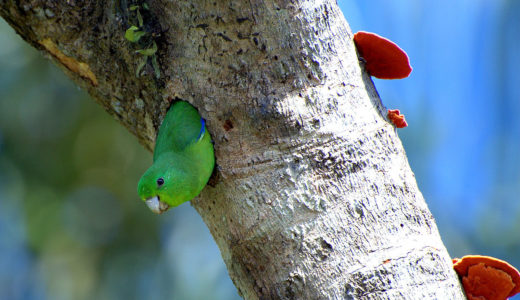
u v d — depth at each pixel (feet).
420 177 55.26
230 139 24.53
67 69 28.73
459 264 23.94
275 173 23.45
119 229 59.00
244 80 24.23
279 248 23.04
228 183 24.44
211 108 24.99
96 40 26.86
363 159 23.24
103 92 28.48
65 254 59.21
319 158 23.20
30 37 28.07
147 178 26.32
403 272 21.86
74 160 58.59
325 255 22.36
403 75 27.45
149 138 29.35
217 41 24.40
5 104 57.21
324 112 23.62
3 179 57.77
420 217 23.38
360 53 26.63
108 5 26.17
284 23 23.91
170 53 25.57
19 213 59.26
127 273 58.29
